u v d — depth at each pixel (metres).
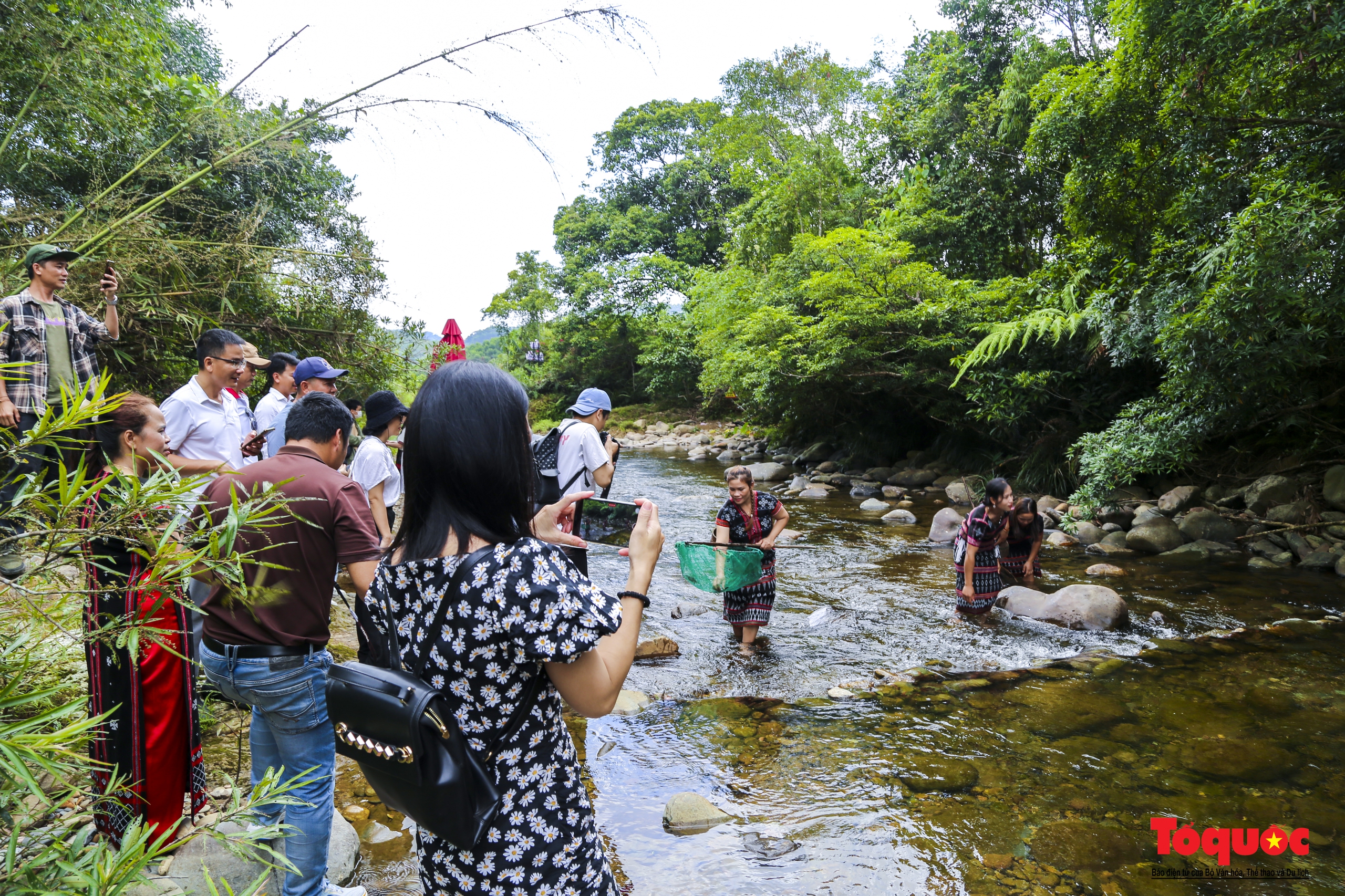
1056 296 10.68
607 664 1.35
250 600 1.91
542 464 4.38
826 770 3.69
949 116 14.55
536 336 34.28
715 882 2.79
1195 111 7.36
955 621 6.03
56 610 1.61
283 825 2.11
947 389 13.02
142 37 5.39
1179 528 8.40
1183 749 3.83
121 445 2.36
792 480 14.32
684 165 32.69
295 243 7.04
